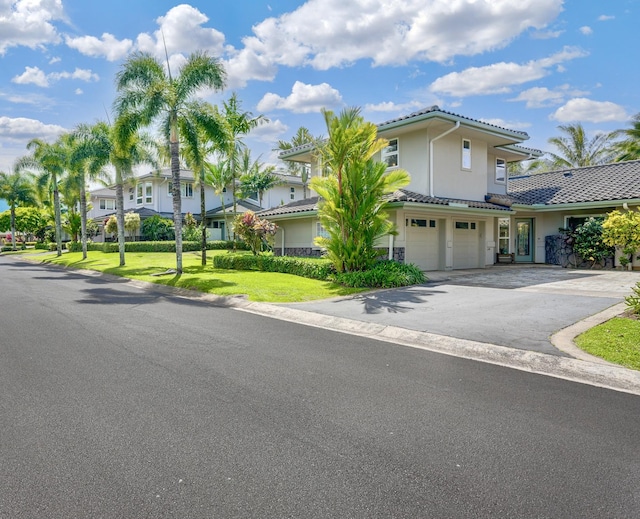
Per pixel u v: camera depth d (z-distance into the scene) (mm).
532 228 21438
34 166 32156
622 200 16734
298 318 8930
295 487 2805
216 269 18344
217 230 36781
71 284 15281
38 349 6215
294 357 5863
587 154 36594
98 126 21719
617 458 3174
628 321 7078
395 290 11898
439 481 2875
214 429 3654
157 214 34219
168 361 5633
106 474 2957
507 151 20938
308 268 14961
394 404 4211
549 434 3568
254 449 3311
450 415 3951
